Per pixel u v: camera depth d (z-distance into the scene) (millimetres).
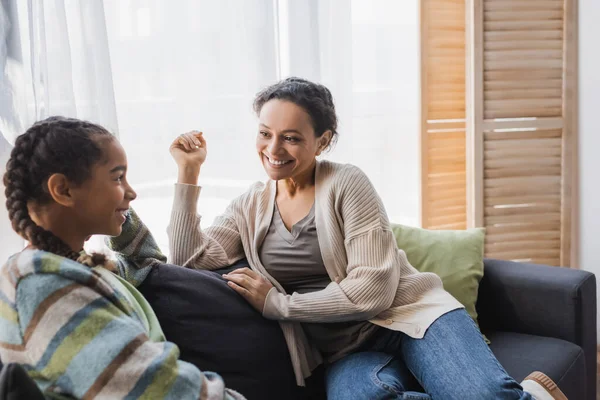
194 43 2207
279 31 2312
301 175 1723
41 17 1745
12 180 1140
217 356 1479
